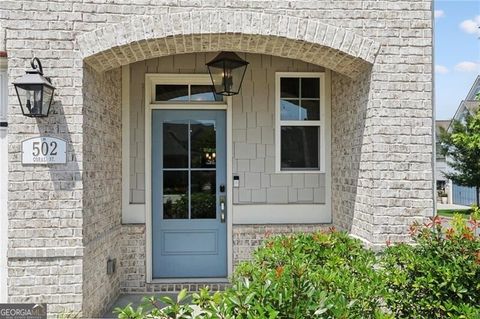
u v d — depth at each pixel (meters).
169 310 2.08
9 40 4.13
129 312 2.11
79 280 4.10
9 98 4.09
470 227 3.23
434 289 2.94
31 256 4.06
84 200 4.21
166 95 5.86
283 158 5.83
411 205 4.39
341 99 5.42
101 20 4.23
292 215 5.76
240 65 5.08
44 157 4.09
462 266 2.92
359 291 2.49
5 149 4.34
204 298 2.22
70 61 4.17
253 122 5.77
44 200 4.09
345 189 5.25
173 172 5.83
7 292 4.08
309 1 4.41
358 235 4.80
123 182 5.61
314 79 5.88
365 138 4.61
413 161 4.41
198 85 5.88
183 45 4.54
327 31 4.41
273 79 5.79
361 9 4.45
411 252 3.19
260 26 4.34
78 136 4.14
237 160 5.75
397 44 4.45
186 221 5.80
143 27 4.25
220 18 4.30
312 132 5.87
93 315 4.44
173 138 5.83
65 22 4.19
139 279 5.55
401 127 4.42
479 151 16.42
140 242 5.57
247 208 5.73
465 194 24.70
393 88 4.43
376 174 4.40
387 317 2.37
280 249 3.14
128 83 5.64
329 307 2.06
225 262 5.79
